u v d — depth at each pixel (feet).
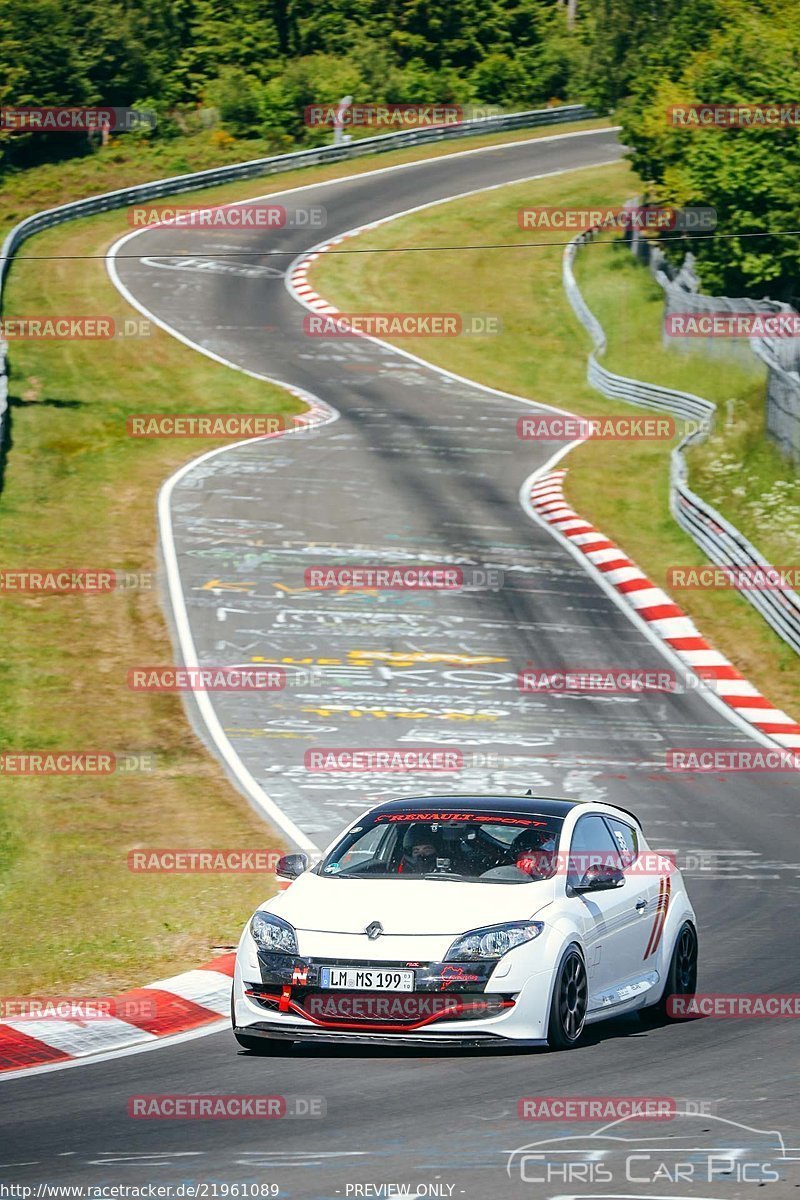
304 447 486.38
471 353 631.97
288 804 223.51
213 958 153.79
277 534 392.06
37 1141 93.71
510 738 264.31
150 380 556.92
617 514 425.69
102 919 168.14
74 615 324.60
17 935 162.71
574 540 400.88
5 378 472.44
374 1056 116.06
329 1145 90.94
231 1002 122.11
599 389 589.32
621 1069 110.22
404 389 574.97
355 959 112.37
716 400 561.02
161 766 241.76
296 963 113.60
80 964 152.46
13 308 636.07
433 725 269.23
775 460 441.27
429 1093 103.55
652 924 130.82
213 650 306.55
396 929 113.50
